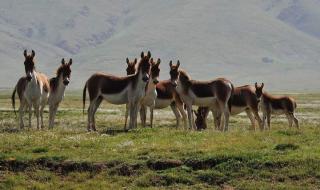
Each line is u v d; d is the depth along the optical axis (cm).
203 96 3250
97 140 2611
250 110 3606
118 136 2730
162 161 2234
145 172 2180
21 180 2161
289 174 2094
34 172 2228
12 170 2252
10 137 2689
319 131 2764
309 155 2211
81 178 2172
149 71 3136
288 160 2175
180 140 2597
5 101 8031
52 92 3406
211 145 2431
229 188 2041
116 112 5212
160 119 4534
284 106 3822
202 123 3625
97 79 3238
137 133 2805
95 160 2277
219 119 3453
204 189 2038
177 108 3678
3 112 4866
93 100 3241
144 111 3466
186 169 2177
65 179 2181
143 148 2419
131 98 3155
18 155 2342
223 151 2311
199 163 2214
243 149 2344
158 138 2658
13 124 3812
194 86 3262
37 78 3259
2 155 2339
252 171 2131
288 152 2288
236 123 4344
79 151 2409
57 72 3422
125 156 2319
